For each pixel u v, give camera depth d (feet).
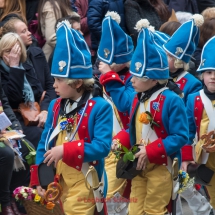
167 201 42.70
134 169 41.68
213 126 45.01
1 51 54.65
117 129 48.11
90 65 39.29
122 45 47.03
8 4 63.36
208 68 44.80
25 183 53.11
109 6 67.21
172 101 41.50
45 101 57.67
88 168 39.22
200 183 45.68
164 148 41.06
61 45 38.52
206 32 61.26
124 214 47.34
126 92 46.29
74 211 39.17
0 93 52.85
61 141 39.83
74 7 68.90
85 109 39.06
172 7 75.82
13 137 49.37
